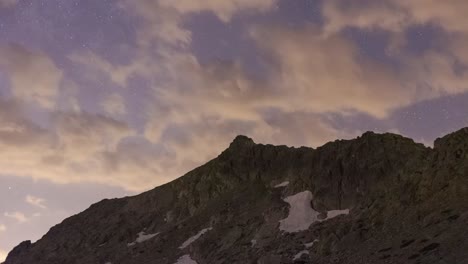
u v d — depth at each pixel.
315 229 115.75
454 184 104.88
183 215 145.75
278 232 119.31
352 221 111.31
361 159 128.38
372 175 123.62
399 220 104.44
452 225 94.56
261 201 134.62
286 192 133.12
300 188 131.88
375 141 131.00
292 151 144.50
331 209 122.88
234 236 123.56
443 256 87.25
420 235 96.31
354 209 118.25
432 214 100.06
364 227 107.31
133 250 136.75
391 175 122.19
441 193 105.00
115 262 134.00
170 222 145.88
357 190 123.38
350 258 99.00
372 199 117.38
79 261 140.88
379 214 109.38
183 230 137.00
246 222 127.69
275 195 134.25
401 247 95.25
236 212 133.88
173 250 129.75
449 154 111.75
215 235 127.31
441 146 115.56
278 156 145.38
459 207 98.75
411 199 108.25
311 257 105.44
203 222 136.88
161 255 129.25
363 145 131.25
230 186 145.38
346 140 137.00
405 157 124.44
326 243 106.12
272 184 139.75
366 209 114.94
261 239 119.00
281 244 114.00
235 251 117.88
